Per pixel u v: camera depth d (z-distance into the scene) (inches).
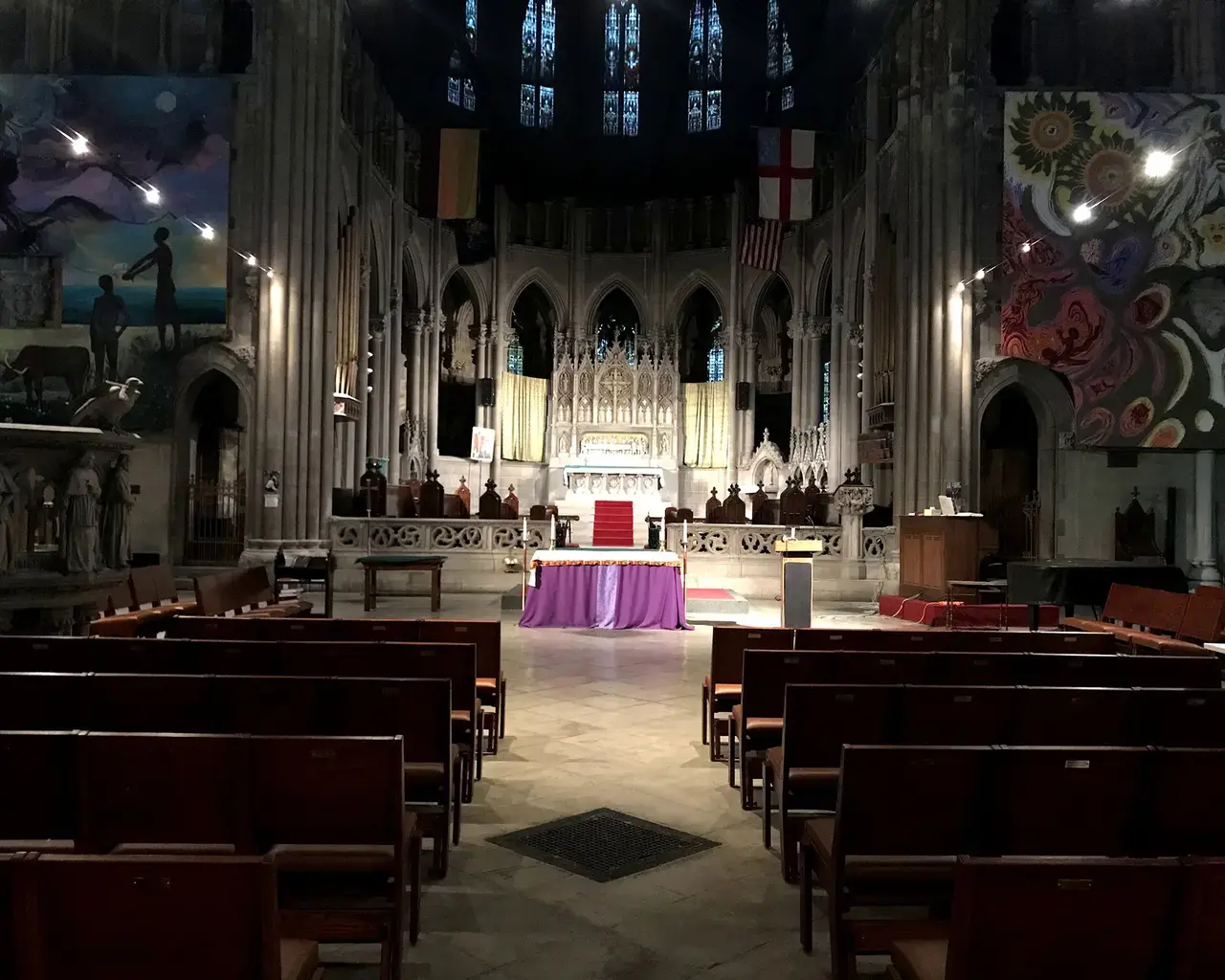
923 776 139.6
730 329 1204.5
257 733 185.6
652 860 202.4
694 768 273.4
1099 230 703.1
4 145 727.7
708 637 527.8
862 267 956.0
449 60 1135.0
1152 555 714.8
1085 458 722.2
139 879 89.3
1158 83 742.5
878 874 147.3
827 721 187.8
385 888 146.7
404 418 1046.4
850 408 994.1
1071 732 190.1
